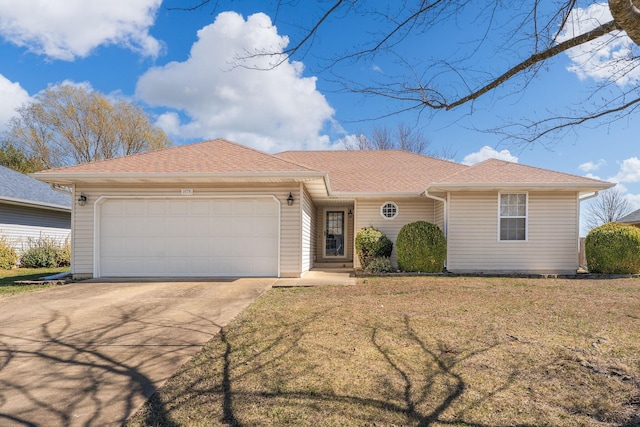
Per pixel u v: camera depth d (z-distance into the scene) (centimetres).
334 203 1399
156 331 483
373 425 256
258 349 407
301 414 270
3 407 288
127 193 956
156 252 957
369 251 1139
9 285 865
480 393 303
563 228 1076
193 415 272
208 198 960
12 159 2559
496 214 1084
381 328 479
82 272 946
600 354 387
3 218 1398
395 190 1209
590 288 795
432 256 1045
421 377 332
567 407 281
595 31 264
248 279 912
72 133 2706
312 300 661
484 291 753
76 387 321
